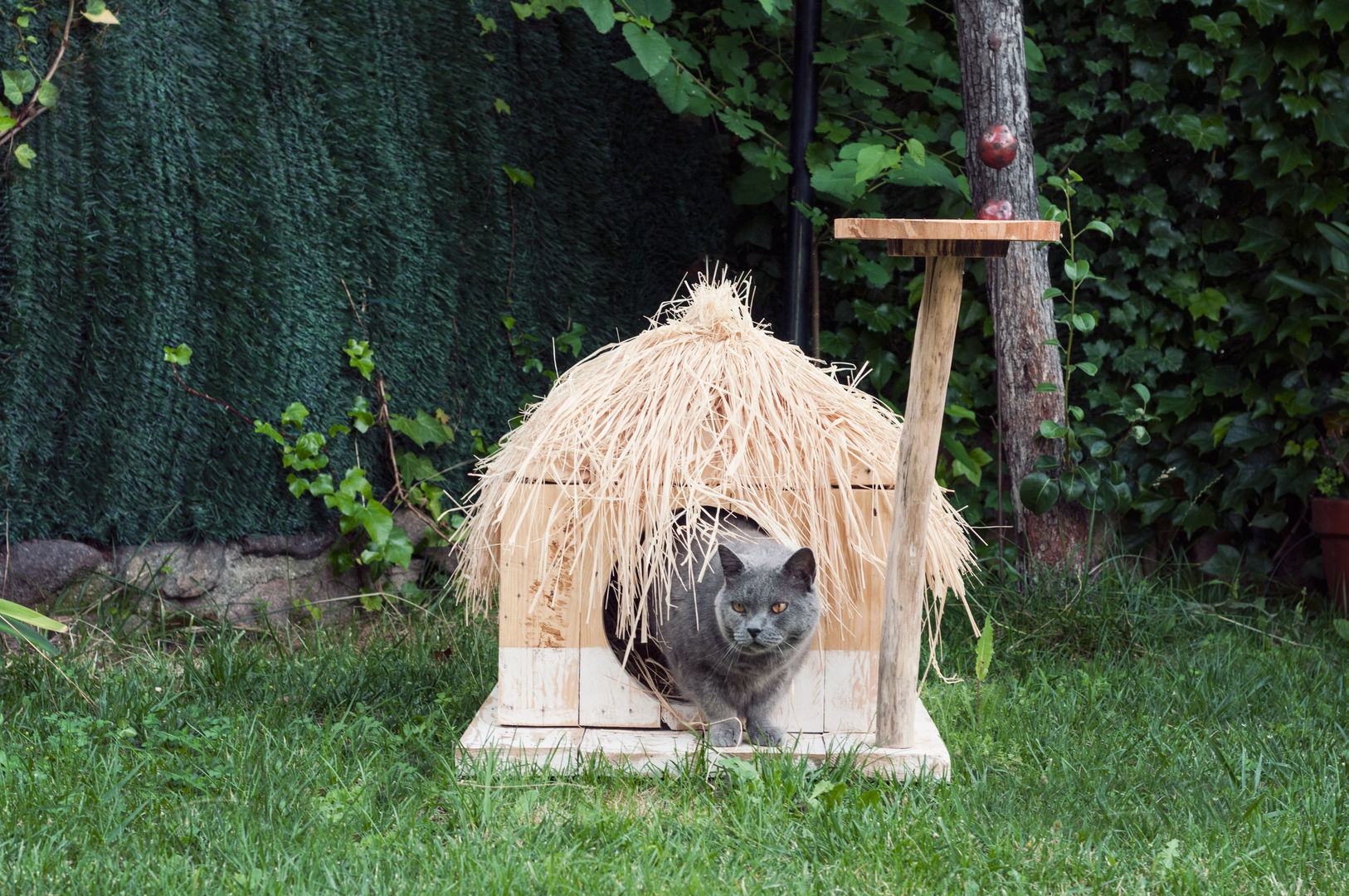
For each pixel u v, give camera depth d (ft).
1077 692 12.00
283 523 14.26
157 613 13.39
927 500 9.02
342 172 14.44
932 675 12.67
